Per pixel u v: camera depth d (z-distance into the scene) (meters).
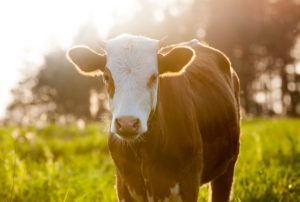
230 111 6.20
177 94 5.20
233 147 6.36
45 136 16.11
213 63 6.52
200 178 5.48
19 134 8.19
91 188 8.09
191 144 5.15
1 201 7.18
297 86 54.59
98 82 64.19
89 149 13.82
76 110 66.75
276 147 11.25
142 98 4.49
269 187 7.38
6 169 7.98
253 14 53.34
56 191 7.66
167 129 5.02
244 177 7.71
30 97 66.50
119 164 5.14
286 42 54.28
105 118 5.46
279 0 54.19
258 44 54.16
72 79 66.38
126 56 4.66
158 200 5.12
